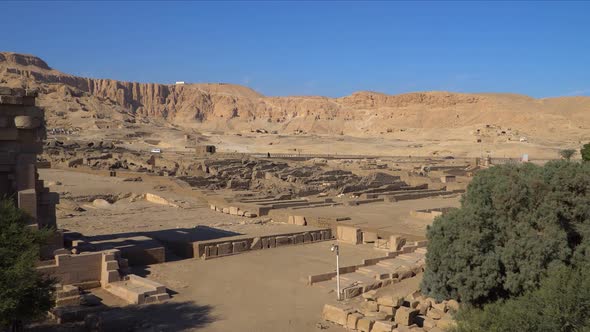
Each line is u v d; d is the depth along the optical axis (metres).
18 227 15.81
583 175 19.55
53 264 20.30
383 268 23.80
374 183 59.31
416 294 19.95
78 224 34.00
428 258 19.75
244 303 19.64
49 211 21.36
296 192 51.38
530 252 17.92
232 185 53.88
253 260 26.69
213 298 20.23
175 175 58.16
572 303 13.01
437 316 17.36
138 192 47.81
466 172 76.31
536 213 19.23
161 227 34.09
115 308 18.55
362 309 18.19
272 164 70.06
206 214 40.69
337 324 17.48
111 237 28.80
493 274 18.03
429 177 68.38
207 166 64.31
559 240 18.28
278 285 22.05
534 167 21.64
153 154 83.12
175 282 22.28
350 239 32.16
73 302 18.66
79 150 79.38
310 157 101.88
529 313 13.03
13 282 13.92
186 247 27.08
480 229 18.94
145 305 19.12
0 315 13.62
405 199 52.31
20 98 20.42
